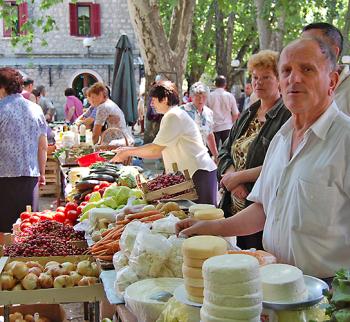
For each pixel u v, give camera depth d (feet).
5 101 19.25
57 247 13.07
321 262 8.63
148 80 42.04
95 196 16.85
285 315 7.23
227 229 9.98
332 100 8.89
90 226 13.98
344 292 6.23
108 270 11.25
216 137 39.19
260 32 51.75
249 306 6.70
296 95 8.62
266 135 13.21
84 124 35.06
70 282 11.43
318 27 11.83
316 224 8.54
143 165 41.42
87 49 86.94
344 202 8.53
